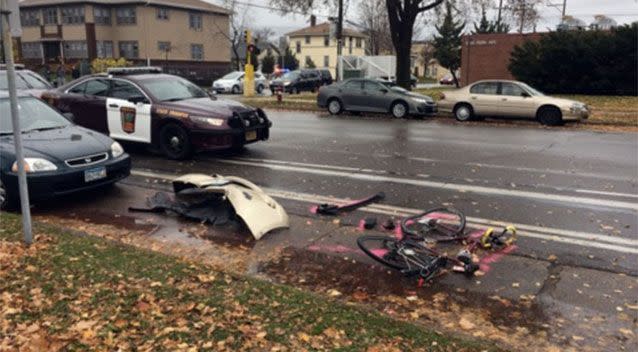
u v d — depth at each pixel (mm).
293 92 37000
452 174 9570
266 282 4746
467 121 18859
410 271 5004
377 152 11820
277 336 3746
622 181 9125
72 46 54656
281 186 8578
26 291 4402
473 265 5152
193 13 57594
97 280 4625
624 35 26094
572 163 10719
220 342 3662
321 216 6969
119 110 11141
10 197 7062
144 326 3879
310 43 86750
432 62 92188
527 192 8297
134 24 53719
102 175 7688
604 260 5504
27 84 14109
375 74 39719
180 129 10516
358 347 3609
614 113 20266
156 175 9359
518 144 13258
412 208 7379
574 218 6949
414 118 19656
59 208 7297
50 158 7199
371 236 5777
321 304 4277
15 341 3680
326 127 16500
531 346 3867
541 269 5270
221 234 6234
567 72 27125
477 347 3682
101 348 3594
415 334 3822
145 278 4695
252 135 11070
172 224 6609
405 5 25766
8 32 4926
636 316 4336
